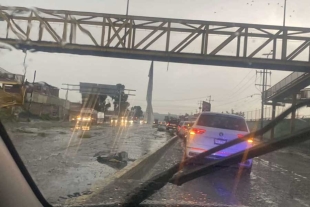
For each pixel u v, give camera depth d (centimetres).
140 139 2625
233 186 1001
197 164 611
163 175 545
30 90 1870
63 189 709
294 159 2111
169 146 2309
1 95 1138
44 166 995
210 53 2622
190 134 1320
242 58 2619
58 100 3684
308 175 1357
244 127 1316
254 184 1067
